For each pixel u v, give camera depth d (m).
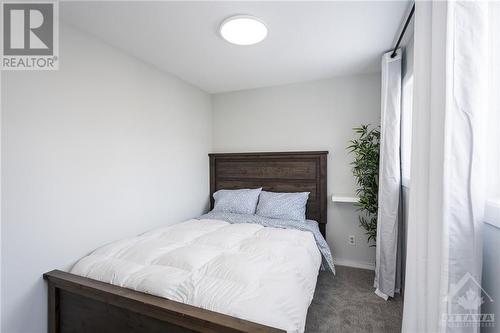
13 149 1.46
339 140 2.98
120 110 2.17
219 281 1.40
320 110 3.06
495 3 0.87
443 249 0.81
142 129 2.41
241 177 3.37
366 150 2.57
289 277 1.49
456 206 0.80
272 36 2.00
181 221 2.96
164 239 2.06
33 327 1.55
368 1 1.57
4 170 1.43
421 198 0.96
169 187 2.77
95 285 1.44
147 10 1.65
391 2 1.57
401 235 2.22
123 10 1.64
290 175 3.12
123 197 2.19
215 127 3.61
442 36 0.85
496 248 0.81
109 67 2.08
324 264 2.68
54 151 1.67
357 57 2.41
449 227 0.81
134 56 2.33
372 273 2.74
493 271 0.83
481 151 0.79
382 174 2.24
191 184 3.17
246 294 1.28
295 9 1.65
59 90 1.70
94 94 1.94
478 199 0.79
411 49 1.92
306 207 3.05
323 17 1.74
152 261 1.66
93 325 1.45
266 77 2.96
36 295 1.57
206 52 2.28
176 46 2.15
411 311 1.01
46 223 1.63
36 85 1.58
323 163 2.97
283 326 1.12
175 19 1.76
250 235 2.22
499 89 0.87
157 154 2.60
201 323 1.11
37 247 1.58
